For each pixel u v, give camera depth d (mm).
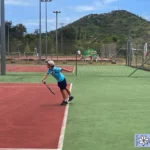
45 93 16297
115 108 12086
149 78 24953
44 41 74875
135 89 17969
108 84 20500
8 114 11070
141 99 14297
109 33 93000
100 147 7281
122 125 9359
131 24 96688
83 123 9625
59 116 10695
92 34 91375
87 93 16219
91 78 24750
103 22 102812
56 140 7852
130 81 22578
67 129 8898
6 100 14094
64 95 12906
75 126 9250
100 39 81688
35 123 9695
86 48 65750
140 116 10641
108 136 8180
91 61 52031
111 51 56094
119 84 20547
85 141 7750
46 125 9430
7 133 8523
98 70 35219
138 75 27875
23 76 26516
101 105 12727
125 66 43469
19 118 10414
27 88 18391
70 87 18516
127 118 10328
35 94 15930
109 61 54562
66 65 45469
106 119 10180
